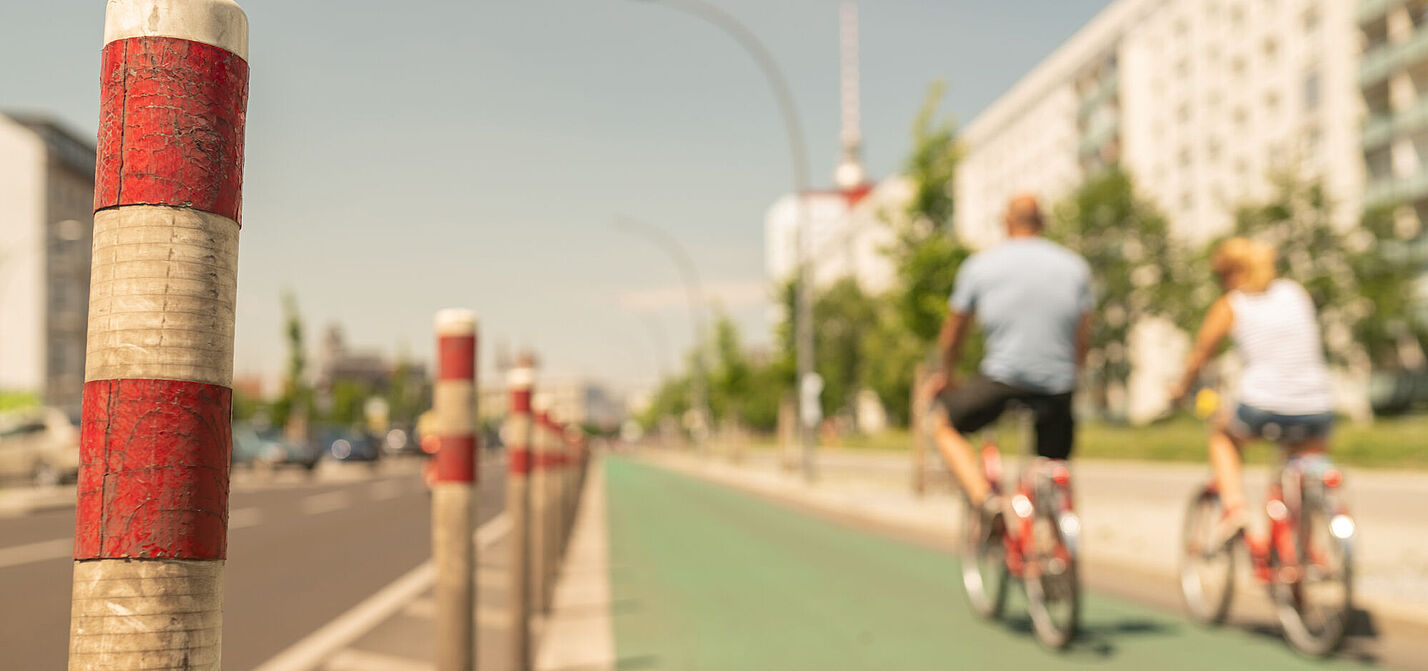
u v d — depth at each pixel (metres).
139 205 0.89
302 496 22.58
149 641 0.86
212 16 0.93
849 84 164.50
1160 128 61.28
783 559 9.88
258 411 77.88
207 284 0.91
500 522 15.59
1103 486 21.52
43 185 68.94
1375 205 42.06
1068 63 71.25
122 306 0.89
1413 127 44.16
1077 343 5.68
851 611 6.67
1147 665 4.87
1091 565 8.26
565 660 5.16
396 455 51.94
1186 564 6.18
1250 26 53.31
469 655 2.82
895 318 18.78
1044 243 5.84
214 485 0.91
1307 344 5.39
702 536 12.55
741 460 52.78
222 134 0.93
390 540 12.57
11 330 67.69
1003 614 6.22
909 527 12.30
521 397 4.87
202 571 0.90
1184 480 23.23
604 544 11.51
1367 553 8.44
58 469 23.89
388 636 6.32
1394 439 25.83
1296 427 5.30
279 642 6.12
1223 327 5.54
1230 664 4.88
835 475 31.77
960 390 5.90
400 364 113.94
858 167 167.62
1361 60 46.75
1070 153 71.88
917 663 4.99
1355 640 5.38
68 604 7.40
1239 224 43.22
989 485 6.10
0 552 10.98
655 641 5.66
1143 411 59.56
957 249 17.95
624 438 137.25
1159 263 53.69
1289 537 5.20
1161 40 61.00
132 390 0.88
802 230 24.94
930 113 18.27
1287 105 50.94
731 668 4.91
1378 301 40.50
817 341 92.81
